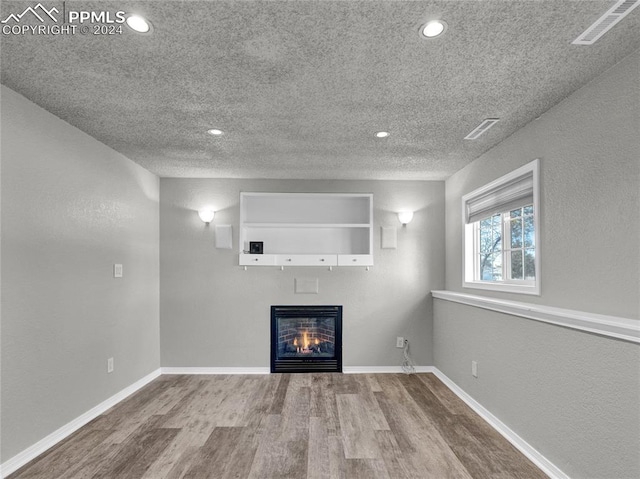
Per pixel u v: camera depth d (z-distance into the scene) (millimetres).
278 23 1763
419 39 1894
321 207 5109
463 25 1781
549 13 1691
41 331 2715
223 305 4816
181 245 4816
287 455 2680
